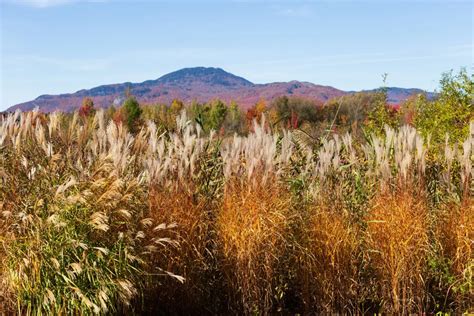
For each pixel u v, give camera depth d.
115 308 5.87
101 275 5.48
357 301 6.67
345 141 7.29
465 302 6.58
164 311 6.44
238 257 6.39
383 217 6.51
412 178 6.62
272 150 6.77
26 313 5.26
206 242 6.61
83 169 6.11
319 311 6.60
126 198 6.04
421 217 6.48
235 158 6.87
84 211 5.68
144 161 6.84
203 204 6.67
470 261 6.43
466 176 6.70
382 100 13.84
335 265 6.57
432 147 8.65
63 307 5.29
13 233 5.52
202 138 7.24
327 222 6.59
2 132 6.50
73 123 6.59
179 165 6.70
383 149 6.89
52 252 5.42
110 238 5.87
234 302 6.54
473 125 7.05
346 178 7.30
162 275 6.33
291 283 6.92
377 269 6.58
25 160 6.00
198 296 6.54
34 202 5.77
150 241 6.25
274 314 6.72
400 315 6.47
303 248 6.59
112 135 6.91
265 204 6.47
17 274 5.27
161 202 6.48
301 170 7.52
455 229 6.66
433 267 6.58
